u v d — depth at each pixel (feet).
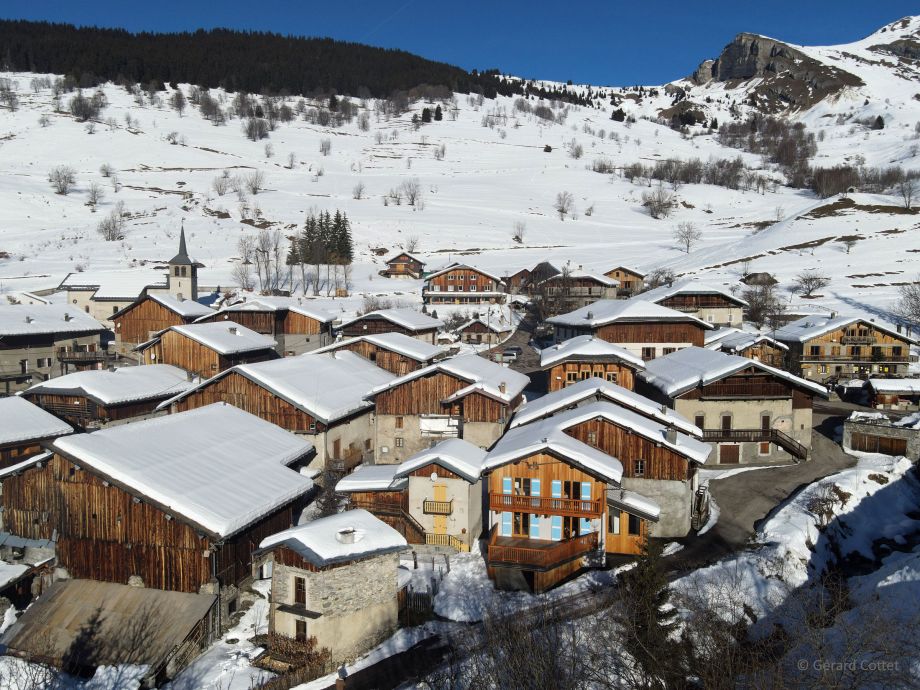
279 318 252.62
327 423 150.30
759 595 102.68
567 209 638.12
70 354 235.40
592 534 115.14
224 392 160.86
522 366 256.93
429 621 101.91
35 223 515.09
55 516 109.29
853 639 71.26
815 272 382.42
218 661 93.35
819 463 159.43
